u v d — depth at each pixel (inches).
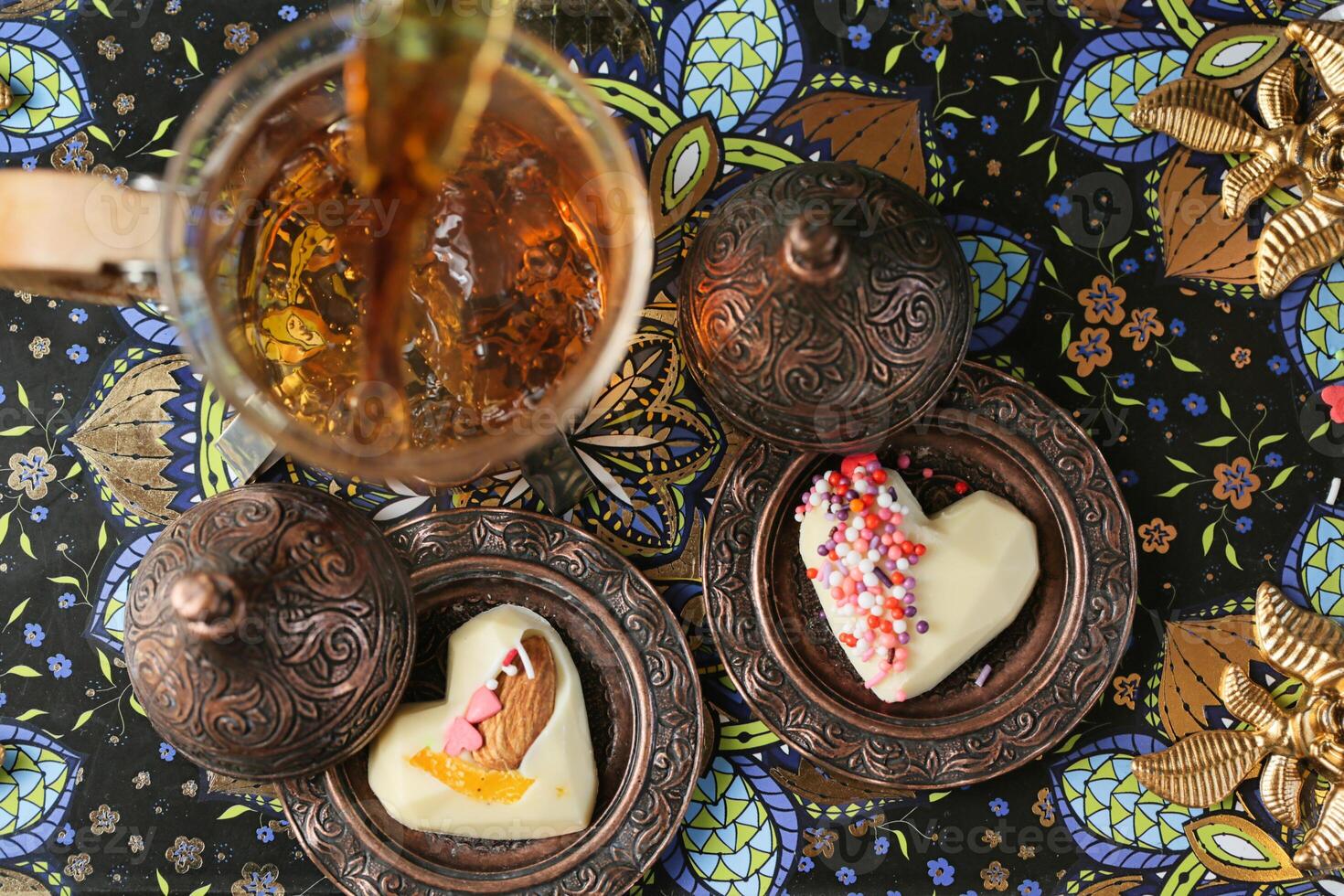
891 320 14.3
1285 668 15.8
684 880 16.0
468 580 15.5
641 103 16.1
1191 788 15.8
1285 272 16.0
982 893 16.0
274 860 16.0
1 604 16.1
